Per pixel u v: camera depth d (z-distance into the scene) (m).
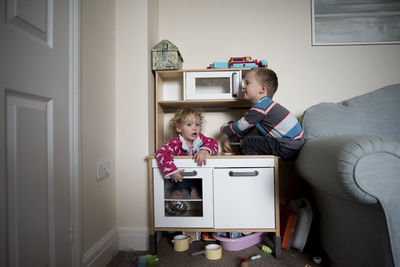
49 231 0.75
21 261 0.63
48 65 0.76
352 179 0.65
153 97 1.38
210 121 1.57
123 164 1.25
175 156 1.13
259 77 1.28
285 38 1.55
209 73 1.38
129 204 1.24
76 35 0.90
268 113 1.21
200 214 1.17
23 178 0.65
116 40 1.28
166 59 1.33
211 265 1.03
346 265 0.87
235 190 1.10
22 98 0.66
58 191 0.80
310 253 1.14
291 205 1.30
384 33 1.51
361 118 1.16
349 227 0.84
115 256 1.15
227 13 1.58
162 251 1.17
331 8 1.53
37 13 0.71
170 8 1.59
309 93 1.54
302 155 1.05
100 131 1.09
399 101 1.16
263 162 1.09
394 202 0.65
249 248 1.19
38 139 0.71
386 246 0.65
